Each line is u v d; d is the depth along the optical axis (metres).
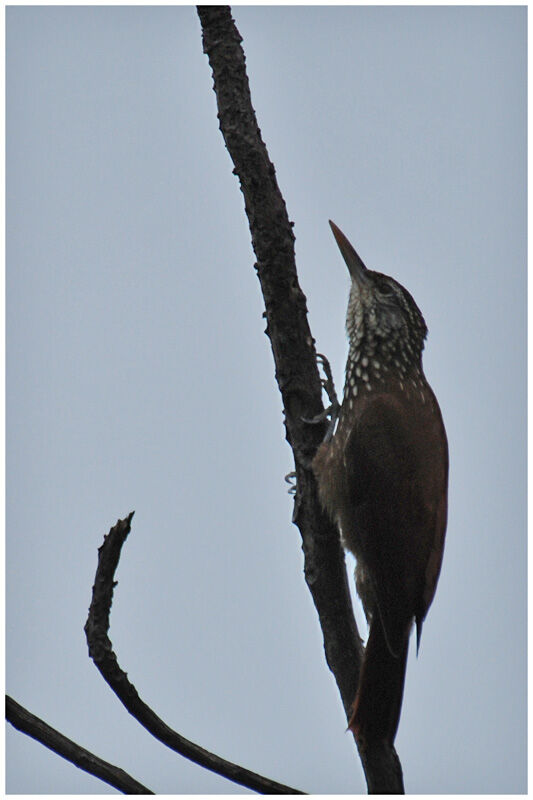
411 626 10.98
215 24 9.02
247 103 9.03
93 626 7.39
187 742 7.67
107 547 7.34
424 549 11.13
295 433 9.95
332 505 10.37
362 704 9.27
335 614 9.54
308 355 9.61
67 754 7.38
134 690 7.52
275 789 7.71
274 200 9.08
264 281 9.28
